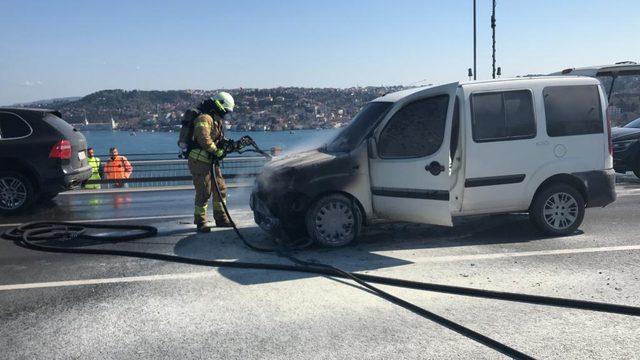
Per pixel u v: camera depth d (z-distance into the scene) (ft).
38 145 28.78
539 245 19.88
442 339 12.05
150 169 47.34
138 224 25.81
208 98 23.47
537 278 16.06
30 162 28.66
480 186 19.76
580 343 11.70
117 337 12.50
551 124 20.31
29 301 14.94
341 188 19.81
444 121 18.56
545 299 14.10
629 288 15.02
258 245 20.85
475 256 18.60
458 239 21.06
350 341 12.03
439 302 14.33
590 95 20.83
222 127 23.75
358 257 18.81
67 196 36.65
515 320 13.05
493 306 13.99
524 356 11.00
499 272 16.72
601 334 12.14
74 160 30.22
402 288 15.53
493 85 19.86
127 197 35.76
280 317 13.50
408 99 19.80
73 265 18.47
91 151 44.80
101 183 43.16
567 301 13.88
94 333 12.73
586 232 21.80
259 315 13.65
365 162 20.12
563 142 20.45
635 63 37.55
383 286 15.74
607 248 19.25
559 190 20.71
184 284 16.20
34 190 29.25
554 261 17.79
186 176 45.09
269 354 11.48
